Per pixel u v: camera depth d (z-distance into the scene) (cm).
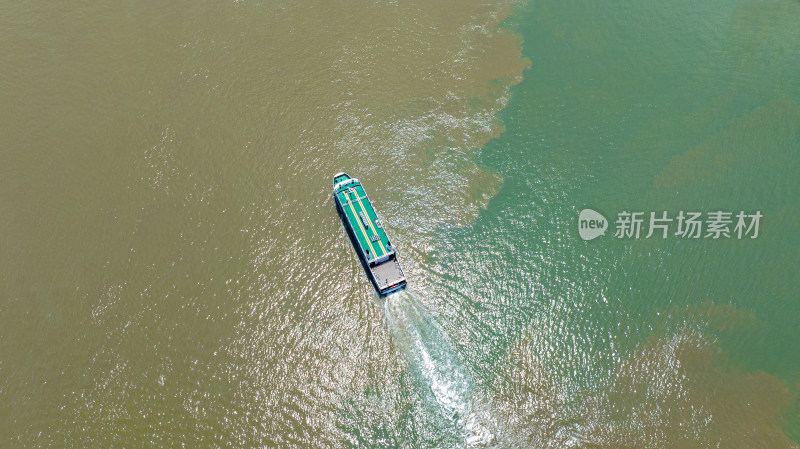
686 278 10312
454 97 13000
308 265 10475
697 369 9425
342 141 12162
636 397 9194
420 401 9150
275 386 9288
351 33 14275
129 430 8906
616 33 14125
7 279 10419
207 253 10631
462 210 11219
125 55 13800
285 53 13825
